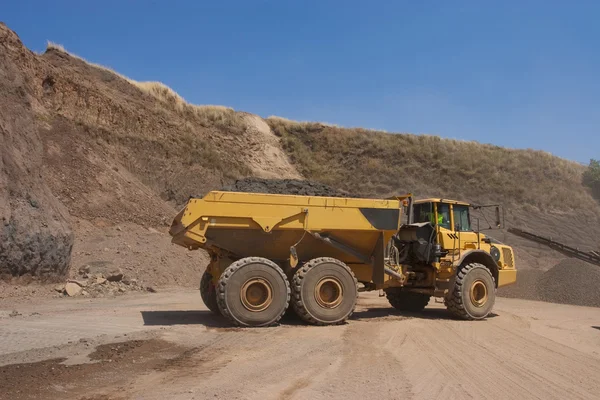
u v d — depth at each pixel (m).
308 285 9.41
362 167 41.59
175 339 7.66
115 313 10.46
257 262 9.10
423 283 11.97
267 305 9.08
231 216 9.38
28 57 24.11
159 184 27.25
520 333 9.51
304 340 7.90
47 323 8.82
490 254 12.16
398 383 5.60
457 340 8.47
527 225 37.50
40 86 24.48
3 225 12.55
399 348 7.57
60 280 14.16
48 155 21.09
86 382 5.36
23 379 5.35
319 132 44.38
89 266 15.55
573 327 10.82
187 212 9.21
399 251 11.80
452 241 11.69
